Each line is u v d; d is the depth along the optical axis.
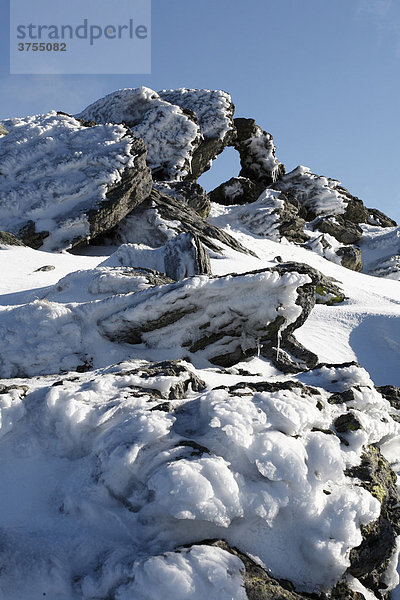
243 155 48.31
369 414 6.16
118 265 17.58
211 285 9.36
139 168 27.89
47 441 5.13
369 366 15.58
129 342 9.71
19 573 3.90
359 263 38.44
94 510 4.41
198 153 39.41
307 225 43.59
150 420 4.82
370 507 4.73
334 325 17.97
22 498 4.61
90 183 26.58
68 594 3.88
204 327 9.79
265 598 3.90
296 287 9.80
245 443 4.55
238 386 5.57
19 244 23.27
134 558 3.97
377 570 4.82
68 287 12.86
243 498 4.33
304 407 5.09
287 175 48.06
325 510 4.59
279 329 10.22
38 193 25.89
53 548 4.09
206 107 40.62
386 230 46.09
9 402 5.28
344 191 48.22
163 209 28.75
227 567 3.94
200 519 4.16
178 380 6.02
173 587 3.71
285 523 4.45
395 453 6.35
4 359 9.01
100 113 38.53
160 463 4.50
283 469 4.48
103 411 5.16
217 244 26.56
